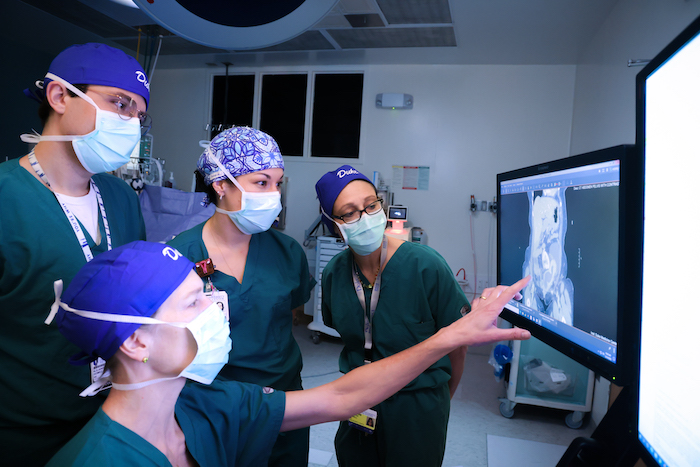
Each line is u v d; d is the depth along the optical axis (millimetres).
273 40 1192
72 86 978
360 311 1451
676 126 539
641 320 656
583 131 3578
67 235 1041
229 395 917
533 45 3623
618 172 718
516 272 1160
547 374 2730
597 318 786
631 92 2523
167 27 1168
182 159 5020
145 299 670
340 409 925
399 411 1348
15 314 990
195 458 802
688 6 1848
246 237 1324
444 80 4277
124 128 1036
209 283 1218
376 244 1344
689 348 508
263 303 1282
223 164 1197
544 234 999
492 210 4215
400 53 4039
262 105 4824
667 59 562
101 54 1015
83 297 661
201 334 719
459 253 4312
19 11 3637
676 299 544
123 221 1257
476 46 3734
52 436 1030
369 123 4477
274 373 1285
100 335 656
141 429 715
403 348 1411
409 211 4395
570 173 887
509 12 3064
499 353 2809
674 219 549
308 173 4707
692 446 496
